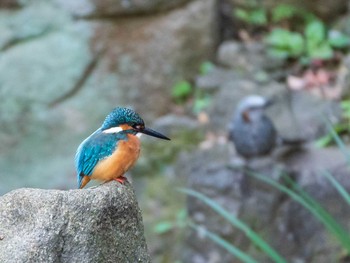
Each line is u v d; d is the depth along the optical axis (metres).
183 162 12.95
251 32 15.02
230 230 11.28
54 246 4.04
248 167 11.23
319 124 12.76
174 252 12.13
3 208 4.09
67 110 14.34
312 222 11.13
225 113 13.35
